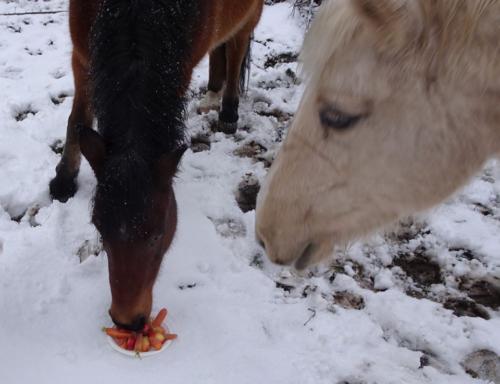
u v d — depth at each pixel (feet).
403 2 3.11
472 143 3.61
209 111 12.65
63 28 15.12
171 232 6.75
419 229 10.19
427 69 3.30
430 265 9.64
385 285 9.11
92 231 9.12
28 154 10.59
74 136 9.17
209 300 8.17
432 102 3.41
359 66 3.40
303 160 3.97
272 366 7.37
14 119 11.49
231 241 9.43
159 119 6.42
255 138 11.98
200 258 8.89
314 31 3.62
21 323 7.47
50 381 6.85
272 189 4.25
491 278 9.35
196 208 9.86
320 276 9.04
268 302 8.35
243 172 10.93
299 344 7.76
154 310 7.82
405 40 3.21
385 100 3.46
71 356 7.14
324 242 4.46
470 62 3.21
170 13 7.29
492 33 3.10
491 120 3.48
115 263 5.87
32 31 14.82
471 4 3.04
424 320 8.38
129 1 6.79
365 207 4.08
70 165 9.52
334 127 3.70
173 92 6.87
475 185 11.27
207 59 14.65
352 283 8.89
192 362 7.26
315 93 3.70
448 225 10.23
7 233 8.86
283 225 4.31
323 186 4.01
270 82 13.96
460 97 3.38
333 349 7.75
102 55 6.72
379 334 8.05
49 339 7.32
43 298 7.80
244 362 7.36
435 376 7.53
